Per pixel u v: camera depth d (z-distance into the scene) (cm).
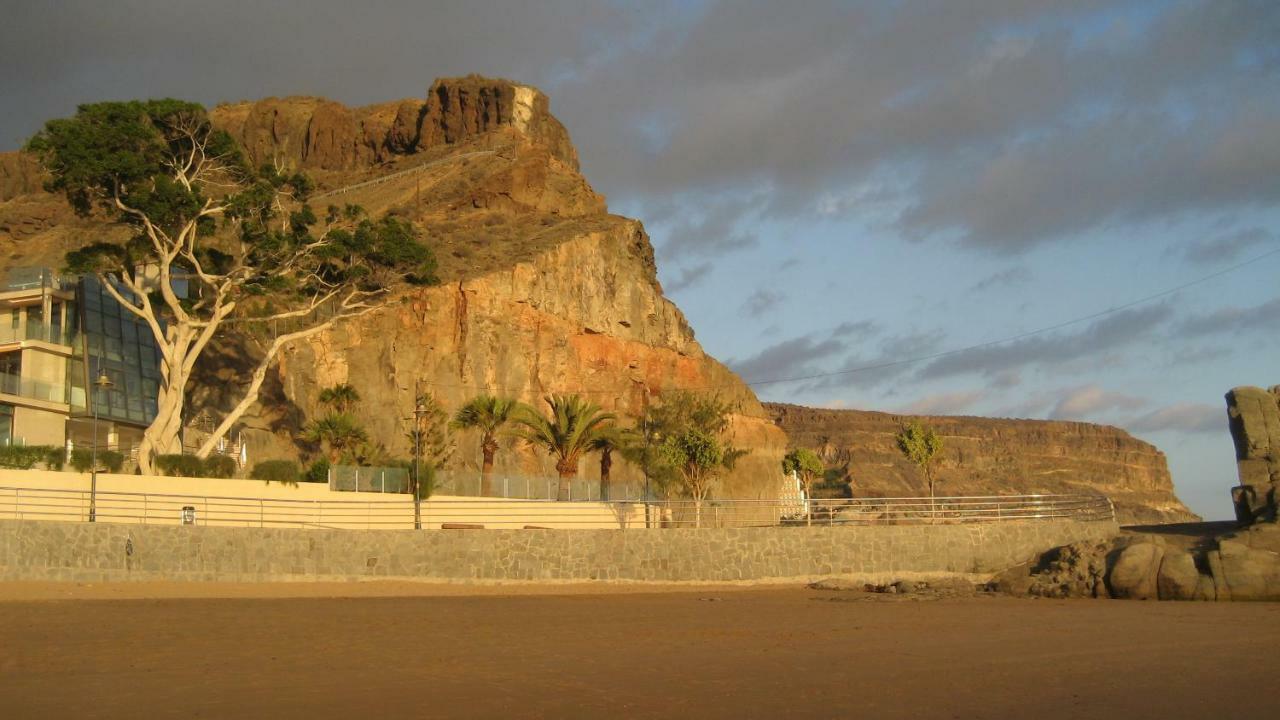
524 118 19262
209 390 8169
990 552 5059
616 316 12412
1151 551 4419
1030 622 3516
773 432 13875
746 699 2195
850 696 2231
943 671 2534
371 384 9581
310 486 5750
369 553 4744
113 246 5984
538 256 11444
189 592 4291
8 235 14312
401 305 10138
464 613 3775
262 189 5978
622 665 2620
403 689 2294
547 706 2123
